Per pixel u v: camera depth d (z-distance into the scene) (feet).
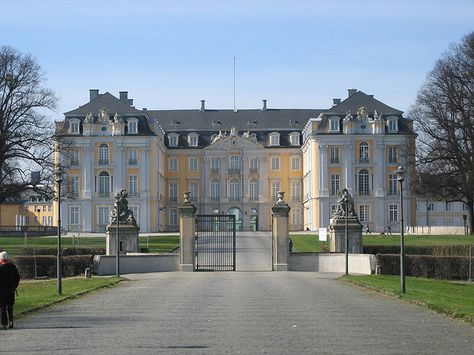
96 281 143.02
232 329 74.43
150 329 74.64
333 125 392.88
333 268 178.09
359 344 65.16
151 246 248.11
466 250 203.51
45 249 199.52
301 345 64.54
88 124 399.03
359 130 392.27
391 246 208.95
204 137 453.58
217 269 180.55
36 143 275.59
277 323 79.00
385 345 64.64
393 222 389.80
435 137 280.31
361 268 174.09
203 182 448.65
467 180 274.16
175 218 449.48
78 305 99.25
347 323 79.05
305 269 178.70
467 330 73.97
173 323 79.20
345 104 397.60
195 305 97.40
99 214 398.01
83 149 399.03
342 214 194.90
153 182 401.29
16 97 276.62
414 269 175.63
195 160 450.71
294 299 105.50
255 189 446.19
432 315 86.53
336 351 61.52
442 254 202.49
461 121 274.16
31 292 123.24
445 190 283.38
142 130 400.67
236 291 118.83
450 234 293.02
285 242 176.04
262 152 445.37
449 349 62.69
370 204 390.42
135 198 398.62
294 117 458.50
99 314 88.33
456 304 98.17
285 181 445.37
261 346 63.93
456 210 521.24
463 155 273.33
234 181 447.01
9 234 308.19
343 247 192.75
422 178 281.74
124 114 401.90
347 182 390.21
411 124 393.09
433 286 139.13
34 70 287.89
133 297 110.01
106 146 399.65
